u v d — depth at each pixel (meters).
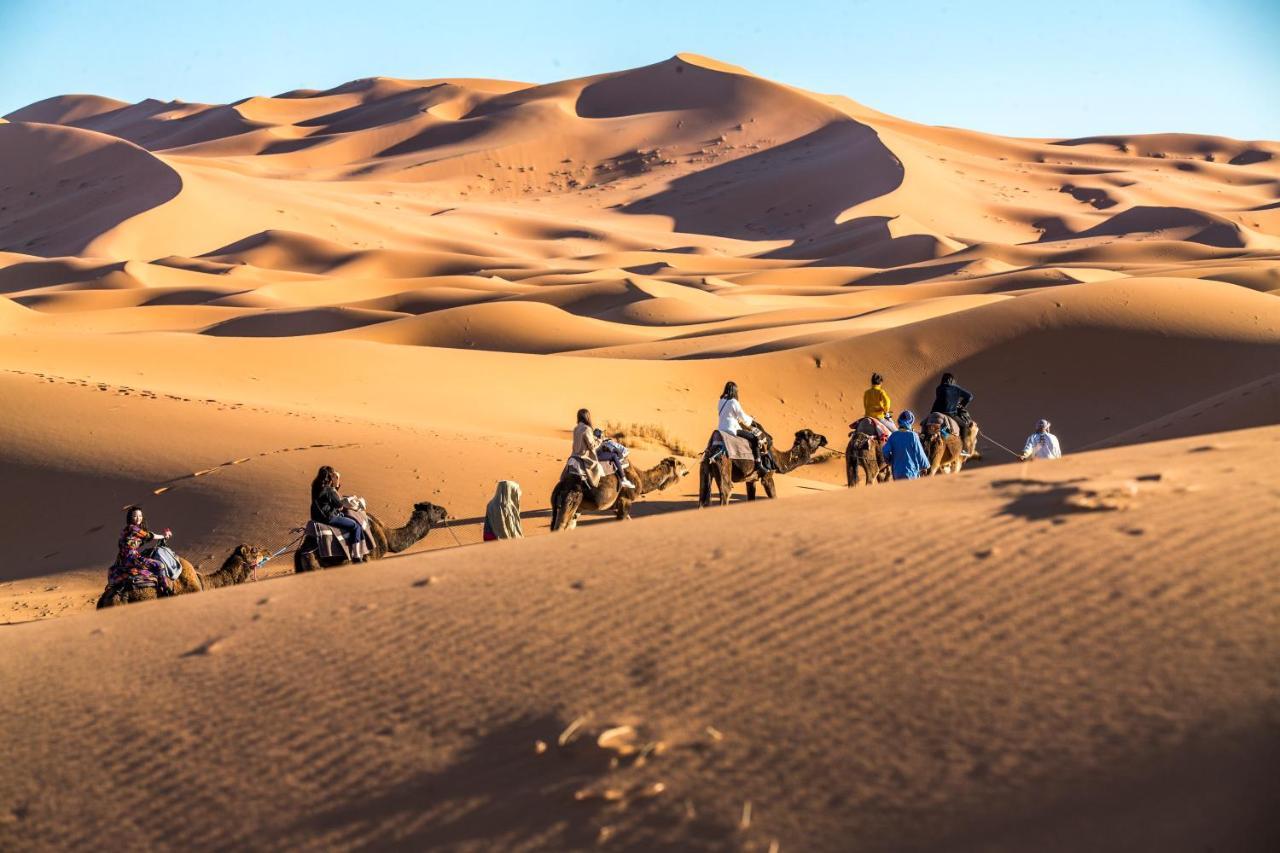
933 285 95.19
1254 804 3.93
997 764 4.41
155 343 45.19
